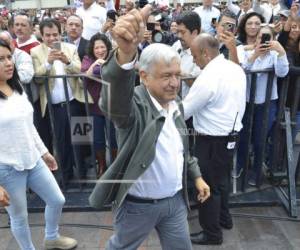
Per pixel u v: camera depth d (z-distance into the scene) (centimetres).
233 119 268
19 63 319
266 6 552
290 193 336
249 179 379
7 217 338
